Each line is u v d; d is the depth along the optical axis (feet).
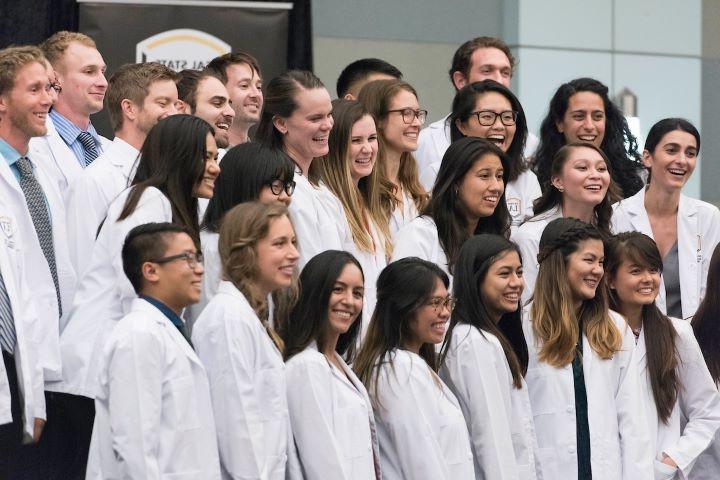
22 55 43.16
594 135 57.41
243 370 37.22
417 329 42.09
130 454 35.01
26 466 41.57
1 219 41.09
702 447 47.52
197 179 40.29
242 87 54.19
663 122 55.57
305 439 38.96
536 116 76.13
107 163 44.78
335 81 72.84
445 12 75.20
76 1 63.98
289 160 42.24
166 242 36.68
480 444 42.98
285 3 67.62
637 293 47.80
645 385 47.65
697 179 78.48
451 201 47.83
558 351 45.55
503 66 58.70
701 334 50.03
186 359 36.32
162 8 62.75
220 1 63.57
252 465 36.81
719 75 79.30
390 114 50.57
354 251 47.26
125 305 39.86
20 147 43.70
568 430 45.24
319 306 40.04
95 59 49.93
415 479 40.98
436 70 74.84
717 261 49.88
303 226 45.06
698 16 79.00
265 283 38.52
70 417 41.63
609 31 77.51
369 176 49.21
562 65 76.64
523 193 54.13
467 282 43.98
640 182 58.23
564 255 45.85
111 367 35.55
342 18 73.10
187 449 35.96
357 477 39.37
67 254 43.93
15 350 40.37
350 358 42.78
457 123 53.62
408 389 41.22
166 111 46.39
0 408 39.42
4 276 40.47
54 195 44.65
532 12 75.97
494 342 43.52
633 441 45.73
